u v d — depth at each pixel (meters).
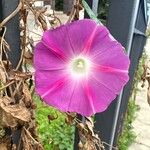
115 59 0.14
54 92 0.14
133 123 0.62
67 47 0.14
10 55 0.17
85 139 0.18
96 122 0.24
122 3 0.20
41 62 0.14
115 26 0.21
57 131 0.46
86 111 0.14
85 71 0.14
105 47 0.14
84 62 0.14
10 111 0.15
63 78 0.14
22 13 0.16
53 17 0.17
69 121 0.17
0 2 0.16
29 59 0.17
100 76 0.14
